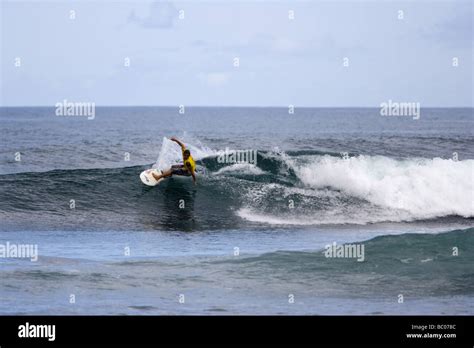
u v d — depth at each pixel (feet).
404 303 88.07
